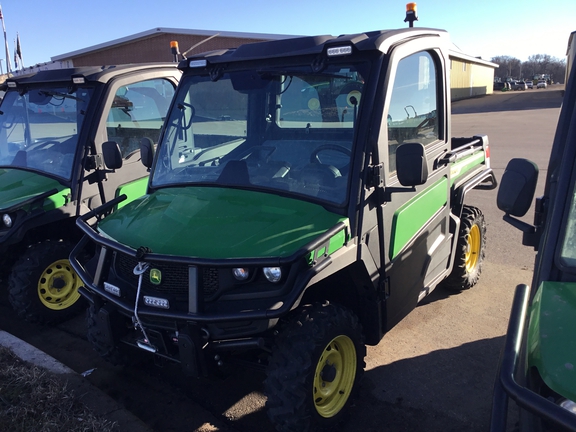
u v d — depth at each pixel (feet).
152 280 9.34
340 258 9.34
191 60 12.42
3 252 15.48
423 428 10.46
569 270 7.20
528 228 8.37
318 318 9.34
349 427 10.48
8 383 10.94
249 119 11.53
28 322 15.30
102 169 15.66
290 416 8.84
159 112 18.04
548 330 6.16
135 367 12.76
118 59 96.89
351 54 10.28
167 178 12.02
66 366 12.21
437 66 13.04
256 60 11.55
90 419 9.85
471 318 15.16
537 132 63.41
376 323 10.93
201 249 8.91
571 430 5.01
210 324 8.91
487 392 11.64
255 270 8.92
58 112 16.16
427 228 12.67
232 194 10.64
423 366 12.69
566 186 7.65
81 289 10.87
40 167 15.85
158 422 10.78
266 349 9.37
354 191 9.77
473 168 16.38
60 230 16.25
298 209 9.85
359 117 10.09
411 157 9.36
